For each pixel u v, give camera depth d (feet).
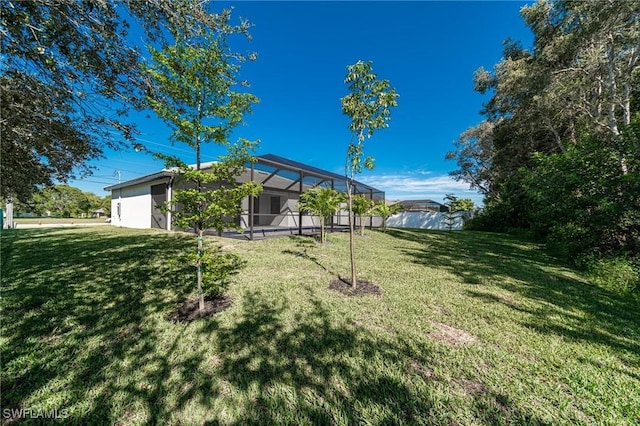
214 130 9.00
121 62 9.50
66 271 14.03
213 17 8.70
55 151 11.39
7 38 6.79
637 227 16.92
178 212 9.14
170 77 8.66
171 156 8.83
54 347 6.77
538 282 14.03
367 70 10.99
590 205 18.22
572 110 29.63
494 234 42.06
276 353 6.65
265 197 50.67
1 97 7.50
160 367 6.02
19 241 25.17
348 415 4.80
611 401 5.24
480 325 8.63
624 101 23.76
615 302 11.12
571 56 27.20
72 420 4.57
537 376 6.03
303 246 24.17
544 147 40.70
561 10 25.93
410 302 10.51
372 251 22.94
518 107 36.29
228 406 4.94
